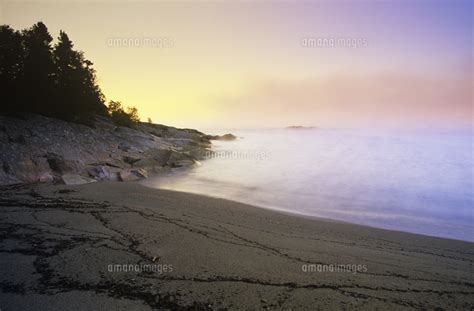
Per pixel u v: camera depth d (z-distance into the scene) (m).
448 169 25.62
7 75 23.53
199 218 11.34
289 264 7.37
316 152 39.22
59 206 11.99
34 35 25.41
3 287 6.04
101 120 30.97
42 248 7.92
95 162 21.59
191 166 28.45
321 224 11.78
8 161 17.09
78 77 27.28
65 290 5.97
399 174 23.69
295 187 19.53
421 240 10.20
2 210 11.27
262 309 5.46
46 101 25.08
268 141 60.72
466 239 10.52
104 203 12.73
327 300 5.80
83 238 8.66
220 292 5.98
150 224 10.12
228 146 49.78
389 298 5.98
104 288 6.07
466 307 5.80
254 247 8.46
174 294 5.88
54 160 18.86
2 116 21.33
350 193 17.80
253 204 15.07
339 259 7.85
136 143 28.31
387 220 12.71
